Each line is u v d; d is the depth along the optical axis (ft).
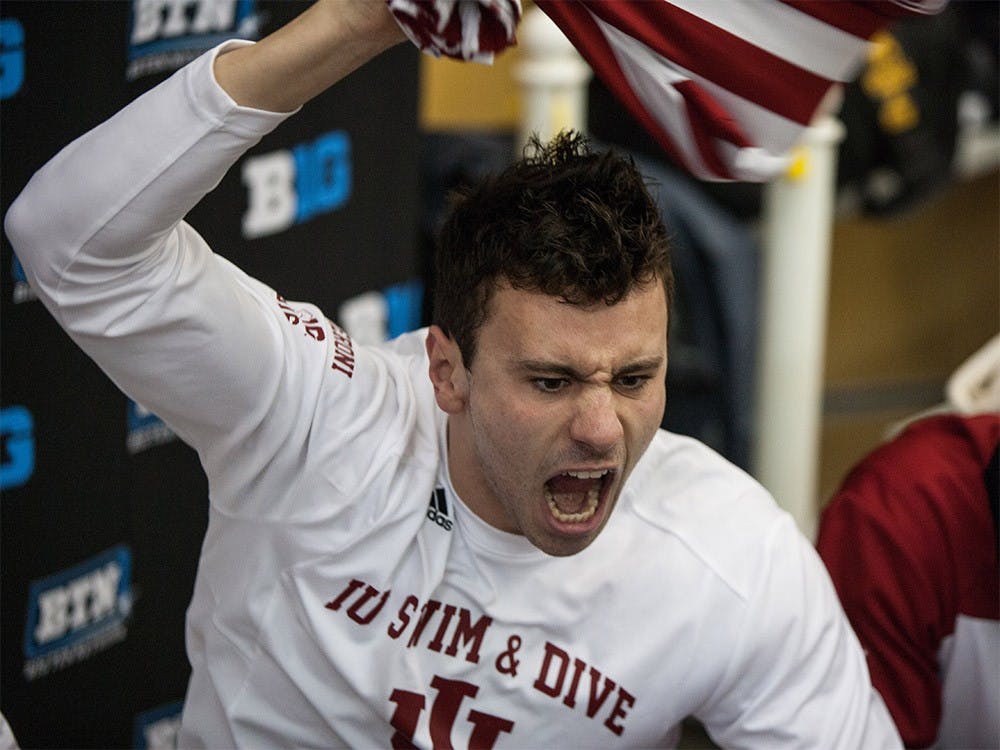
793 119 9.55
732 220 24.23
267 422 9.50
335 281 15.81
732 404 23.35
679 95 9.14
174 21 13.91
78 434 13.93
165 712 15.28
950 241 32.12
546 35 18.90
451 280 9.14
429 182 22.15
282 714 10.51
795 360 21.15
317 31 8.13
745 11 9.09
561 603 10.17
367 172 15.87
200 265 8.86
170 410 9.28
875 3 9.15
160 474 14.71
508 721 10.27
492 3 7.48
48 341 13.55
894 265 31.50
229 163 8.50
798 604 10.30
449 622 10.14
